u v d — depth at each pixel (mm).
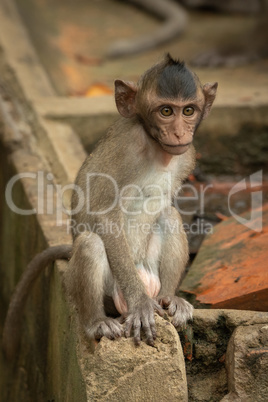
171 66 8086
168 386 7684
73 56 22719
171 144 8008
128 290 8203
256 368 8008
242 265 9938
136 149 8422
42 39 23859
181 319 8305
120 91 8414
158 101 7965
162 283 9086
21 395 13180
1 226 15992
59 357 9906
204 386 8500
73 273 8352
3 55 19312
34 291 12023
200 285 9812
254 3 26984
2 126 15648
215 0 27469
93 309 8195
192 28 25859
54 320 10312
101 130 15867
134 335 7824
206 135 16078
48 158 14070
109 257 8305
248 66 20641
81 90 19109
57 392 10078
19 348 13469
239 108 16141
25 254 12938
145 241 9023
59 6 28672
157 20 27297
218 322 8469
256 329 8180
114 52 22859
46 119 15617
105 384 7637
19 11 26812
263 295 9031
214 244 10891
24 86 17422
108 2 29578
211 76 19703
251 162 16172
